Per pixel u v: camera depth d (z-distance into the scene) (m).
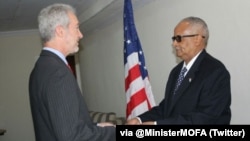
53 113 1.24
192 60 1.72
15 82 5.55
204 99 1.56
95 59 4.88
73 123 1.23
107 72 4.43
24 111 5.57
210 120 1.53
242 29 1.92
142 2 3.15
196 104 1.60
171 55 2.79
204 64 1.66
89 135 1.29
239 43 1.95
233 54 2.02
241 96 1.99
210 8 2.20
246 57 1.91
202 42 1.69
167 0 2.77
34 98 1.36
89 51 5.15
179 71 1.86
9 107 5.50
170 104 1.77
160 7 2.90
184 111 1.64
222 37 2.11
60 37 1.40
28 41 5.64
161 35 2.93
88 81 5.36
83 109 1.34
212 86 1.56
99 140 1.35
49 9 1.41
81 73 5.73
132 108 2.78
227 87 1.58
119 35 3.88
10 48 5.55
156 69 3.11
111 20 4.02
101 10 3.55
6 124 5.46
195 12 2.38
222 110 1.56
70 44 1.43
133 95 2.77
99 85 4.82
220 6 2.10
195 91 1.62
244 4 1.88
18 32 5.54
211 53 2.24
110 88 4.39
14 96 5.53
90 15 3.96
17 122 5.52
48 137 1.33
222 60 2.13
